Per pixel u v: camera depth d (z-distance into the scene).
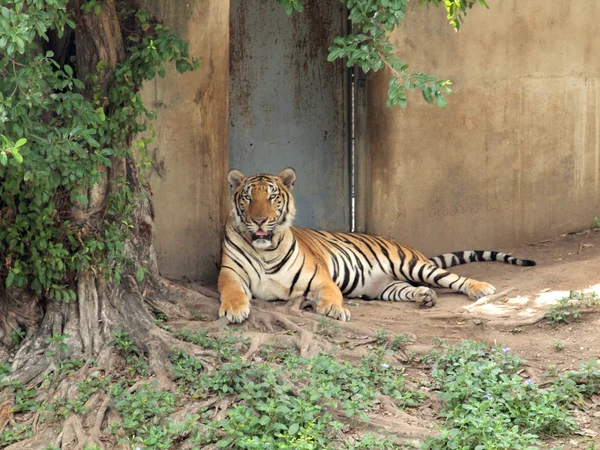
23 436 8.91
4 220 9.79
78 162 9.05
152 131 10.43
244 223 11.63
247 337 10.21
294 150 14.20
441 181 13.93
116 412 9.04
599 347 9.95
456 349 9.75
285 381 8.96
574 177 14.59
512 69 14.04
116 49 9.77
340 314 11.04
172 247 12.39
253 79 13.88
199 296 11.20
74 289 10.28
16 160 7.64
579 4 14.30
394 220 13.87
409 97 13.57
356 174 14.20
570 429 8.29
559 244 14.26
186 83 12.13
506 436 7.86
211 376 9.41
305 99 14.12
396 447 8.19
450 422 8.49
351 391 9.08
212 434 8.35
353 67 14.11
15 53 8.56
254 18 13.77
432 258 13.66
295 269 11.77
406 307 11.91
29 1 7.75
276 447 7.98
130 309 10.44
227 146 12.94
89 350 10.01
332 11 14.02
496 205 14.25
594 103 14.55
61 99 9.19
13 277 9.76
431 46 13.55
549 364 9.62
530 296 11.65
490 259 13.61
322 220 14.40
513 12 13.93
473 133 13.98
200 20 12.03
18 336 10.25
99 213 10.01
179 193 12.34
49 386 9.57
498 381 9.13
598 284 11.73
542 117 14.31
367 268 12.99
